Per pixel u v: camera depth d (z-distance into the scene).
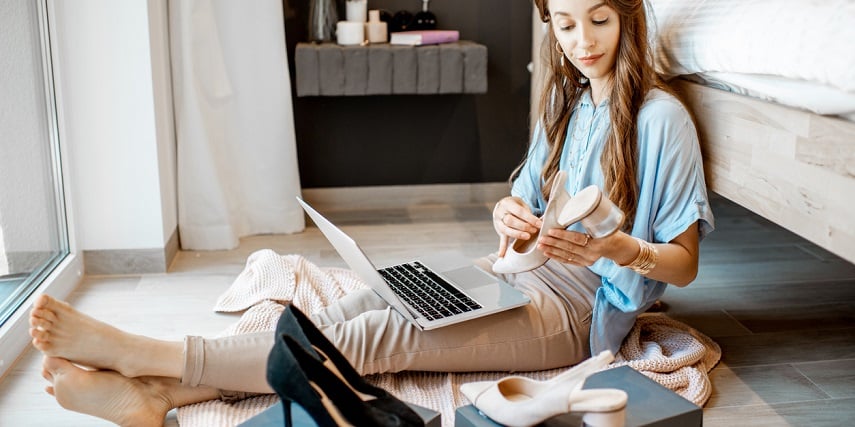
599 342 1.80
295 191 2.98
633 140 1.75
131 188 2.54
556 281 1.84
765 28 1.64
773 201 1.69
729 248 2.74
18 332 2.02
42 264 2.30
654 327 2.04
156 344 1.61
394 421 1.17
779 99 1.63
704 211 1.73
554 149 1.95
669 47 2.00
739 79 1.78
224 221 2.81
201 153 2.77
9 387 1.87
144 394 1.62
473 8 3.19
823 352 2.00
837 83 1.43
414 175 3.33
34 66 2.29
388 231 2.99
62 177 2.46
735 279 2.47
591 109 1.87
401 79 2.87
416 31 2.99
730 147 1.85
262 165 2.93
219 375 1.62
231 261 2.70
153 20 2.56
